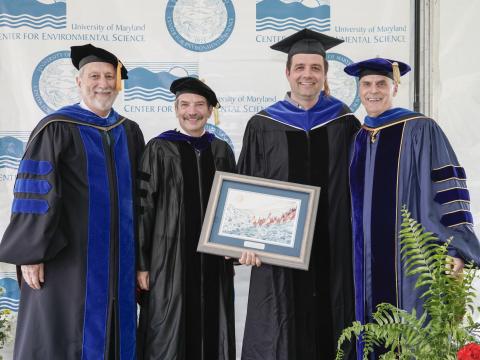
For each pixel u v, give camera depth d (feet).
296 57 12.23
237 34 14.64
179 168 12.23
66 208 11.59
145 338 12.08
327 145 12.25
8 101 14.40
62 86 14.51
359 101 14.83
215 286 12.32
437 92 14.53
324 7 14.61
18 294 14.55
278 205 11.87
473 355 6.13
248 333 12.35
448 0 14.47
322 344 12.11
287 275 12.11
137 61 14.58
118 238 11.87
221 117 14.76
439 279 7.20
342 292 12.09
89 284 11.59
